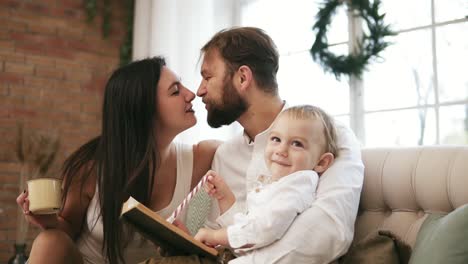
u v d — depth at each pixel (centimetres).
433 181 150
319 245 129
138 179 176
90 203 185
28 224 334
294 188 135
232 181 180
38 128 351
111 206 173
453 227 107
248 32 177
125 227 179
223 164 185
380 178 163
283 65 329
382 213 163
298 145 143
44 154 341
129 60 384
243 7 353
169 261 137
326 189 138
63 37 367
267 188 142
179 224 159
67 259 161
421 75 265
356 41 288
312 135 144
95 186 184
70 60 368
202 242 145
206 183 159
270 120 174
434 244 109
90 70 374
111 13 388
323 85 306
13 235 333
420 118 263
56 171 346
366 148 175
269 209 132
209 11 336
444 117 255
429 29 265
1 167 335
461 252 103
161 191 188
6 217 332
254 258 131
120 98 178
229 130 325
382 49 277
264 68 173
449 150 153
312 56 295
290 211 131
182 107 180
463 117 249
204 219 179
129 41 388
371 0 282
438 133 257
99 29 381
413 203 156
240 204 175
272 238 130
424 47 266
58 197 159
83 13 376
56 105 359
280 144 144
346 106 294
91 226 184
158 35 336
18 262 296
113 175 175
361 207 167
